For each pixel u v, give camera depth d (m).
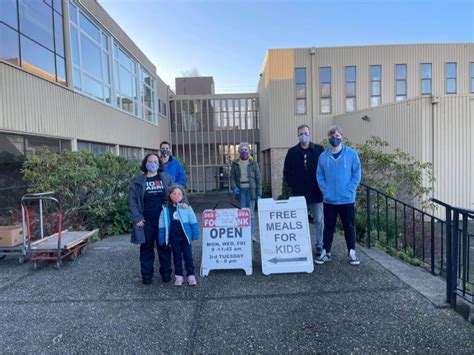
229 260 4.36
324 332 2.91
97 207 7.48
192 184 24.47
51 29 8.62
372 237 6.08
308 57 18.39
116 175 8.42
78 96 9.91
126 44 14.39
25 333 2.98
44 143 8.25
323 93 18.45
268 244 4.38
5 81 6.75
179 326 3.06
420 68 18.30
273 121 18.59
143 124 16.92
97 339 2.88
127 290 3.89
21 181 7.18
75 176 6.77
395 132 12.43
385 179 8.51
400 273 4.19
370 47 18.27
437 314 3.15
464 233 3.22
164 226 3.98
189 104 24.44
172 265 4.78
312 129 18.47
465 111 10.96
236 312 3.30
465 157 10.99
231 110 24.50
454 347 2.68
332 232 4.56
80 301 3.61
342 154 4.37
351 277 4.09
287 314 3.23
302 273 4.27
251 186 5.88
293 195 4.97
